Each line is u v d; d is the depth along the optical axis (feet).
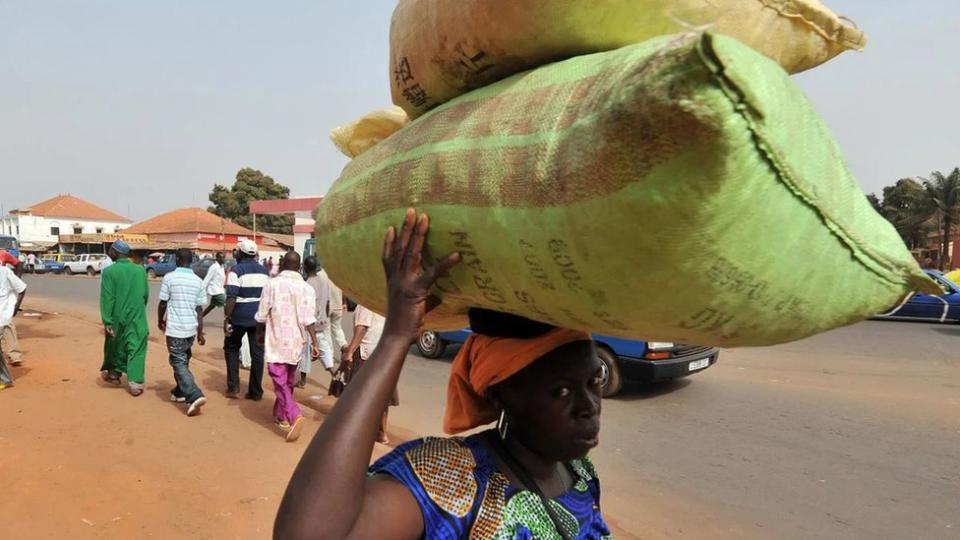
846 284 2.42
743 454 16.05
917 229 128.67
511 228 2.65
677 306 2.33
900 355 30.60
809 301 2.36
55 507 11.62
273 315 16.58
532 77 3.03
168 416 17.98
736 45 2.02
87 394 20.39
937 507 12.88
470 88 3.89
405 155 3.56
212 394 20.89
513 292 2.91
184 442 15.66
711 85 1.75
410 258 3.26
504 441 3.71
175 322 18.13
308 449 3.01
